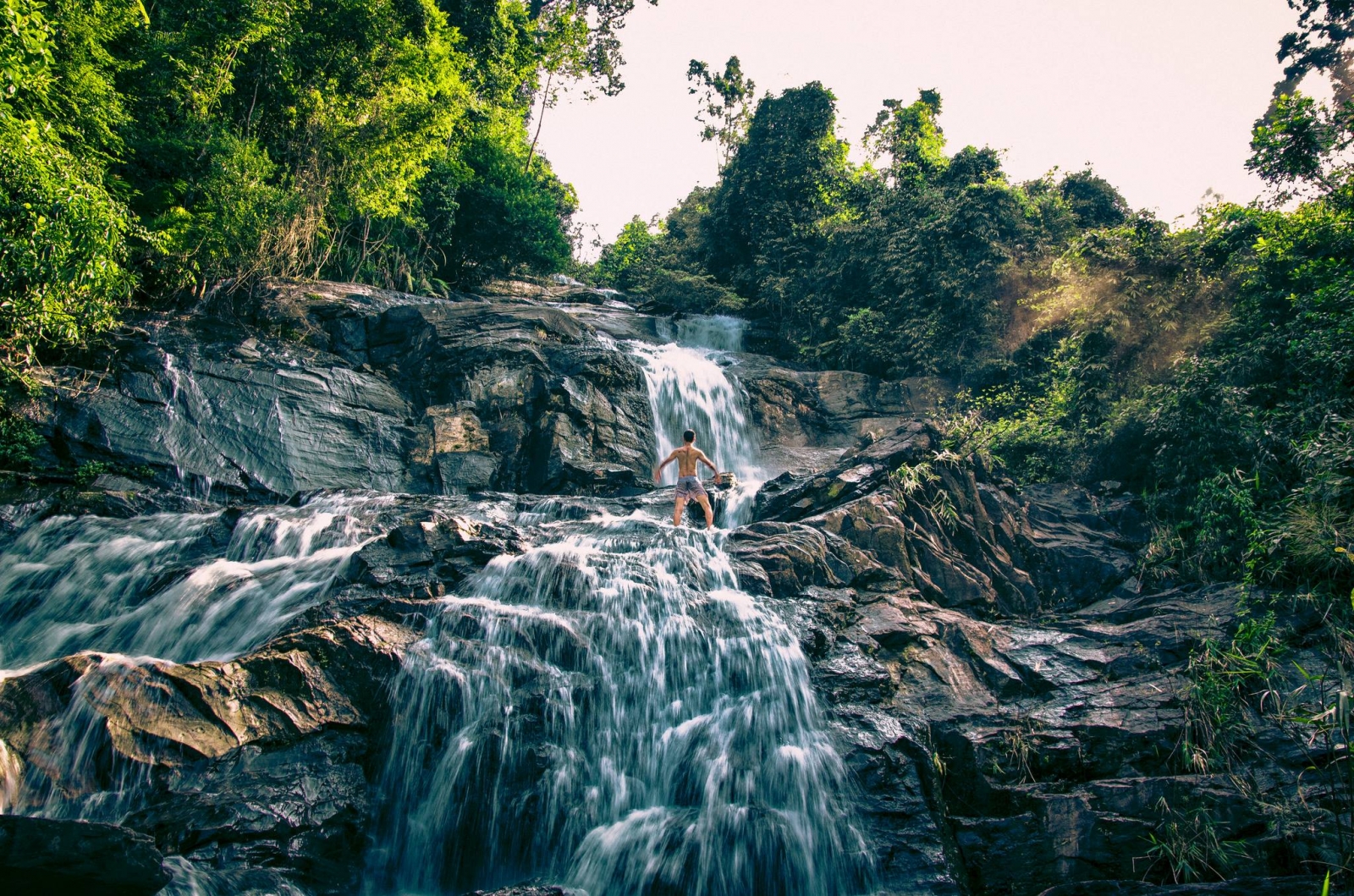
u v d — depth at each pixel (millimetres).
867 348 21000
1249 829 6227
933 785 6895
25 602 10125
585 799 6805
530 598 8430
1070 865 6211
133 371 13367
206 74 17188
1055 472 14016
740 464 17750
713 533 10336
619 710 7461
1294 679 7676
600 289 32188
